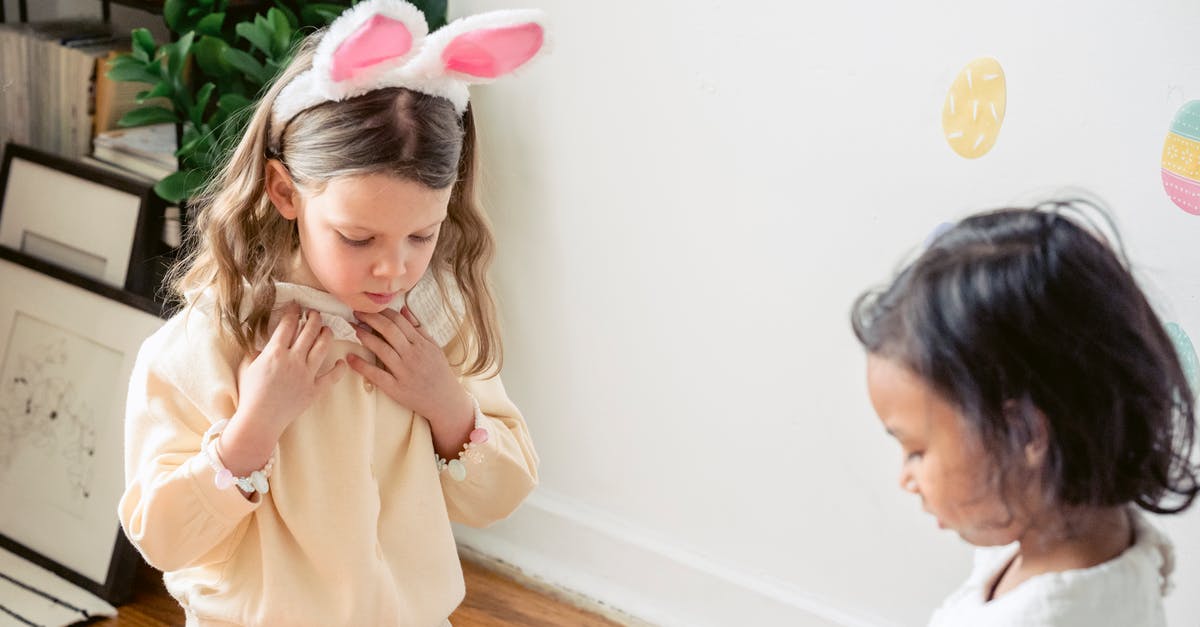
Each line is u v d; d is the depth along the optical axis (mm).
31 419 2143
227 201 1173
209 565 1213
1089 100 1519
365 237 1096
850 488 1864
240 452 1123
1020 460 760
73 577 2062
